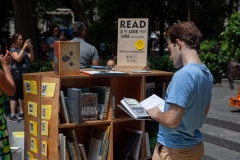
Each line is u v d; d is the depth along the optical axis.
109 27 20.50
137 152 4.69
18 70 7.66
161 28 21.50
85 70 4.49
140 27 4.94
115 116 4.62
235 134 6.39
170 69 11.16
